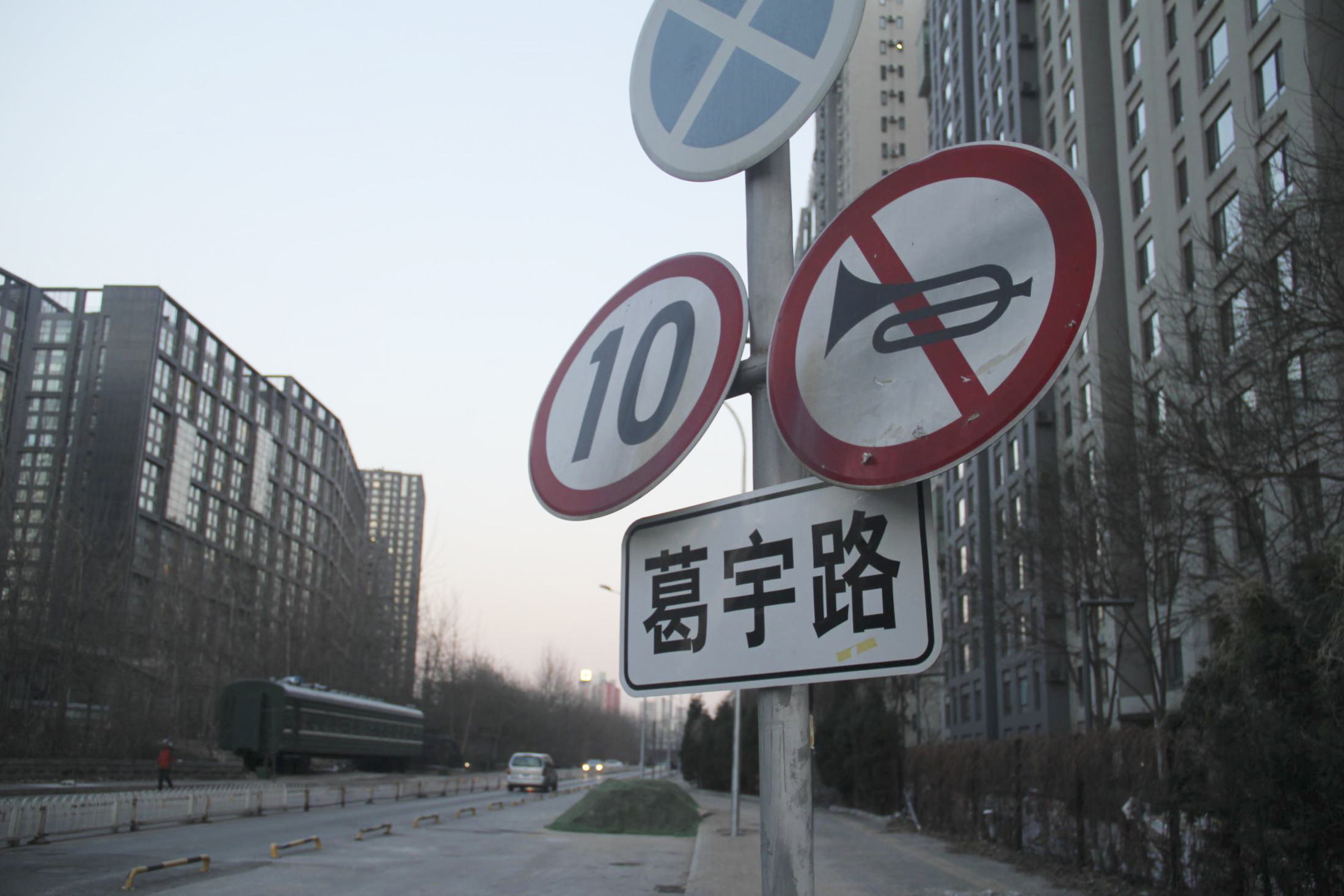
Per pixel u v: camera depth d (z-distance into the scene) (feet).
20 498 233.76
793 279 8.14
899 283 7.43
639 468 8.67
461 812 83.30
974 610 139.85
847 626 7.31
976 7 194.70
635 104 10.15
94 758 114.93
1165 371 56.03
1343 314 40.27
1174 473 59.67
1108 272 125.90
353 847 52.49
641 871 45.73
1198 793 29.09
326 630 195.72
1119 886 37.47
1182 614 70.18
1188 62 100.17
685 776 194.80
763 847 7.47
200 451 283.59
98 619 118.01
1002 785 55.42
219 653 158.81
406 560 623.77
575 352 9.87
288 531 304.91
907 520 7.18
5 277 255.09
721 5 9.58
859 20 8.54
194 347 283.18
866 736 97.19
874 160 280.10
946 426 6.85
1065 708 138.51
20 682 114.21
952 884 40.60
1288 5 75.20
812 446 7.55
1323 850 22.61
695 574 8.36
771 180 8.83
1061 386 132.26
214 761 134.21
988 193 7.13
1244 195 47.19
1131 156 117.19
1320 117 44.78
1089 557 76.38
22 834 49.14
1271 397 45.01
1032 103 161.48
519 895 37.06
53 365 257.75
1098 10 140.56
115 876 38.19
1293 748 23.25
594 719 446.19
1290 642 24.66
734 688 7.86
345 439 409.69
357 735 152.66
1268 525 57.52
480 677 264.93
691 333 8.73
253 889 36.04
